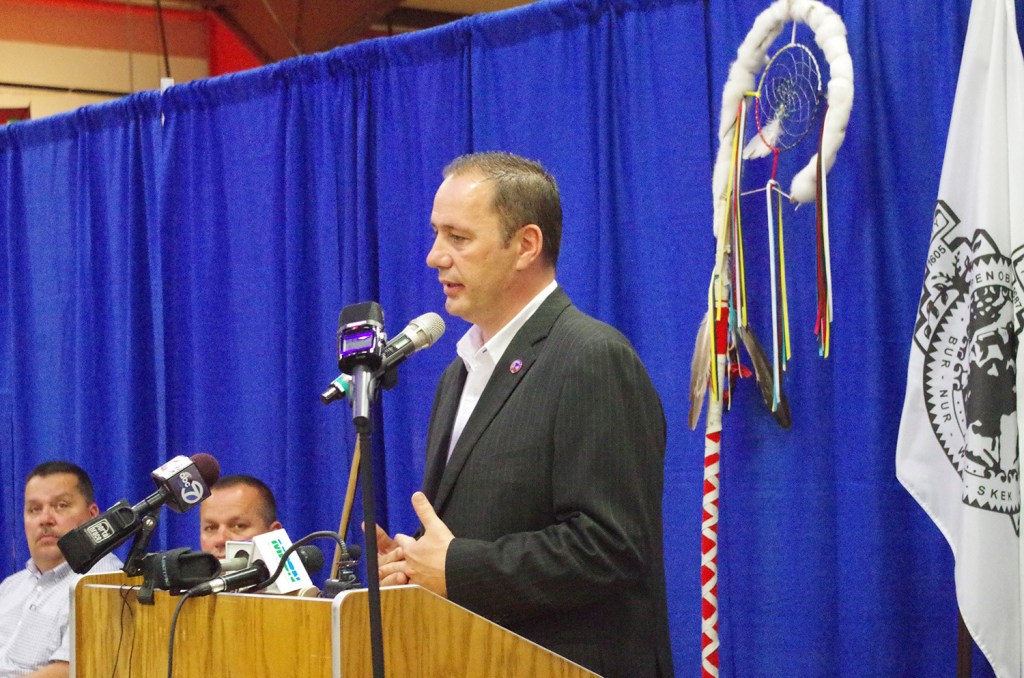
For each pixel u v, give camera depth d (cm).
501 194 197
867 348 270
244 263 373
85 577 179
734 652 281
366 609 144
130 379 386
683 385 291
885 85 273
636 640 181
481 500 183
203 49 492
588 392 180
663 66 301
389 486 329
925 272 257
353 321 156
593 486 175
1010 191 240
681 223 295
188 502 178
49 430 412
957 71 261
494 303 199
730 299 280
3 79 484
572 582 169
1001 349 236
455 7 460
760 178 289
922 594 264
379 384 158
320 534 172
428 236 337
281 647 149
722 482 286
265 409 363
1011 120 243
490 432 188
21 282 422
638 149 305
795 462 279
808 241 280
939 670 261
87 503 352
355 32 439
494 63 330
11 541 418
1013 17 246
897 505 267
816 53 281
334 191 355
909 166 269
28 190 423
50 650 330
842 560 269
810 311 279
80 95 489
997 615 231
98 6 490
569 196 313
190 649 159
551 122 319
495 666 153
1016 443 235
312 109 365
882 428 267
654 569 186
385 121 347
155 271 386
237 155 378
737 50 293
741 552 282
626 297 305
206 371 375
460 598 169
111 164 402
